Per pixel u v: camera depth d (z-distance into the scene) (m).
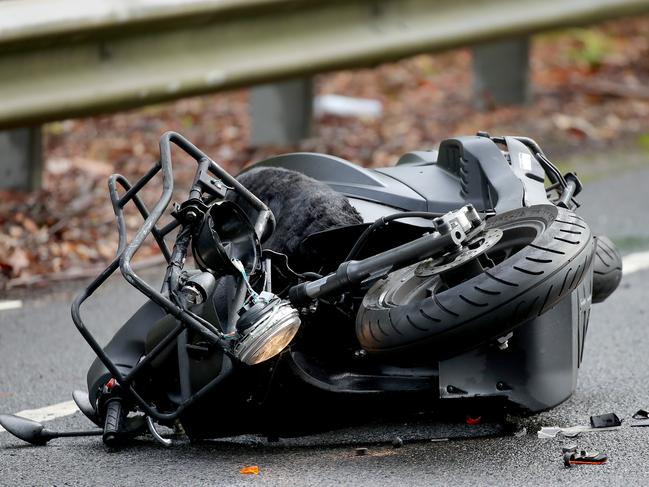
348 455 9.81
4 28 16.08
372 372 9.93
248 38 19.08
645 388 11.80
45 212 18.62
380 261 9.00
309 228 10.07
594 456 9.51
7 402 12.05
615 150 23.58
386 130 24.06
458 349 8.73
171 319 10.07
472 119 25.09
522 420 10.65
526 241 9.12
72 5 16.77
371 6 20.64
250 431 9.96
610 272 11.71
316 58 19.86
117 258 9.98
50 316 15.08
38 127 19.44
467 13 21.97
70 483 9.42
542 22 23.11
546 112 25.91
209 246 9.33
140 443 10.49
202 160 9.90
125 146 22.97
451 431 10.37
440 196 10.59
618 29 34.84
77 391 11.43
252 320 8.91
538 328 9.23
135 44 17.75
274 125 22.64
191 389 9.77
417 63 30.69
